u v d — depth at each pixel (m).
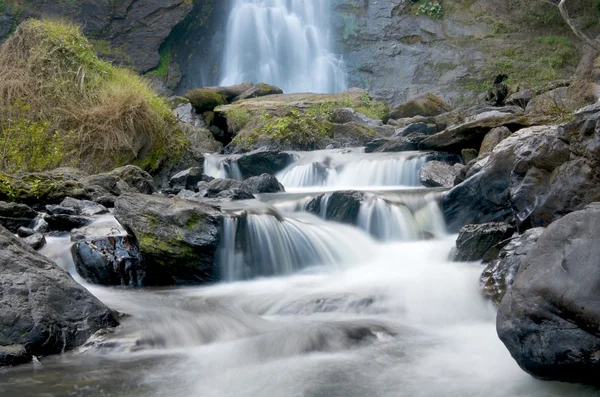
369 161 11.17
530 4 24.80
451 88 24.41
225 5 27.80
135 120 11.17
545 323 3.29
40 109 11.05
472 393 3.47
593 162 5.39
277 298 5.46
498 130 9.81
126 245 6.21
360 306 5.10
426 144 11.09
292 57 27.67
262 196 8.65
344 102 18.33
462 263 6.01
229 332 4.70
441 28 25.81
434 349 4.25
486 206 7.12
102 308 4.61
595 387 3.34
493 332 4.57
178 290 5.92
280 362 4.07
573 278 3.21
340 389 3.59
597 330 3.07
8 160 9.28
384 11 26.83
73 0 24.58
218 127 17.48
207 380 3.76
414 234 7.26
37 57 11.53
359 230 7.39
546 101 13.02
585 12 24.17
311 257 6.76
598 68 14.26
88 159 10.67
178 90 26.23
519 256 4.87
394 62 25.94
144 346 4.37
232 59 27.73
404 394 3.49
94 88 11.73
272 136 14.50
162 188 10.95
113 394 3.51
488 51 24.61
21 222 7.05
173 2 25.81
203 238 6.20
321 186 11.24
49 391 3.54
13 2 23.78
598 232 3.24
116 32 25.20
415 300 5.12
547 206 5.69
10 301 4.26
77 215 7.09
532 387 3.51
